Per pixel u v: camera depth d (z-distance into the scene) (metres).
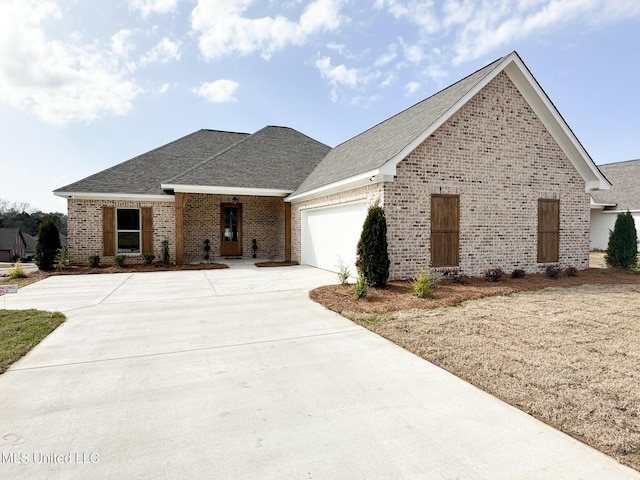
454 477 2.41
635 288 9.51
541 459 2.61
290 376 4.10
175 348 5.04
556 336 5.48
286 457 2.63
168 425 3.07
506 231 11.25
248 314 6.97
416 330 5.78
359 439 2.87
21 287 10.02
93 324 6.26
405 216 9.86
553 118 11.48
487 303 7.71
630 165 26.47
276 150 18.91
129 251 15.08
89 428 3.01
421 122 10.58
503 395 3.60
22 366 4.36
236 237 18.30
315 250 14.51
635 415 3.20
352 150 14.40
